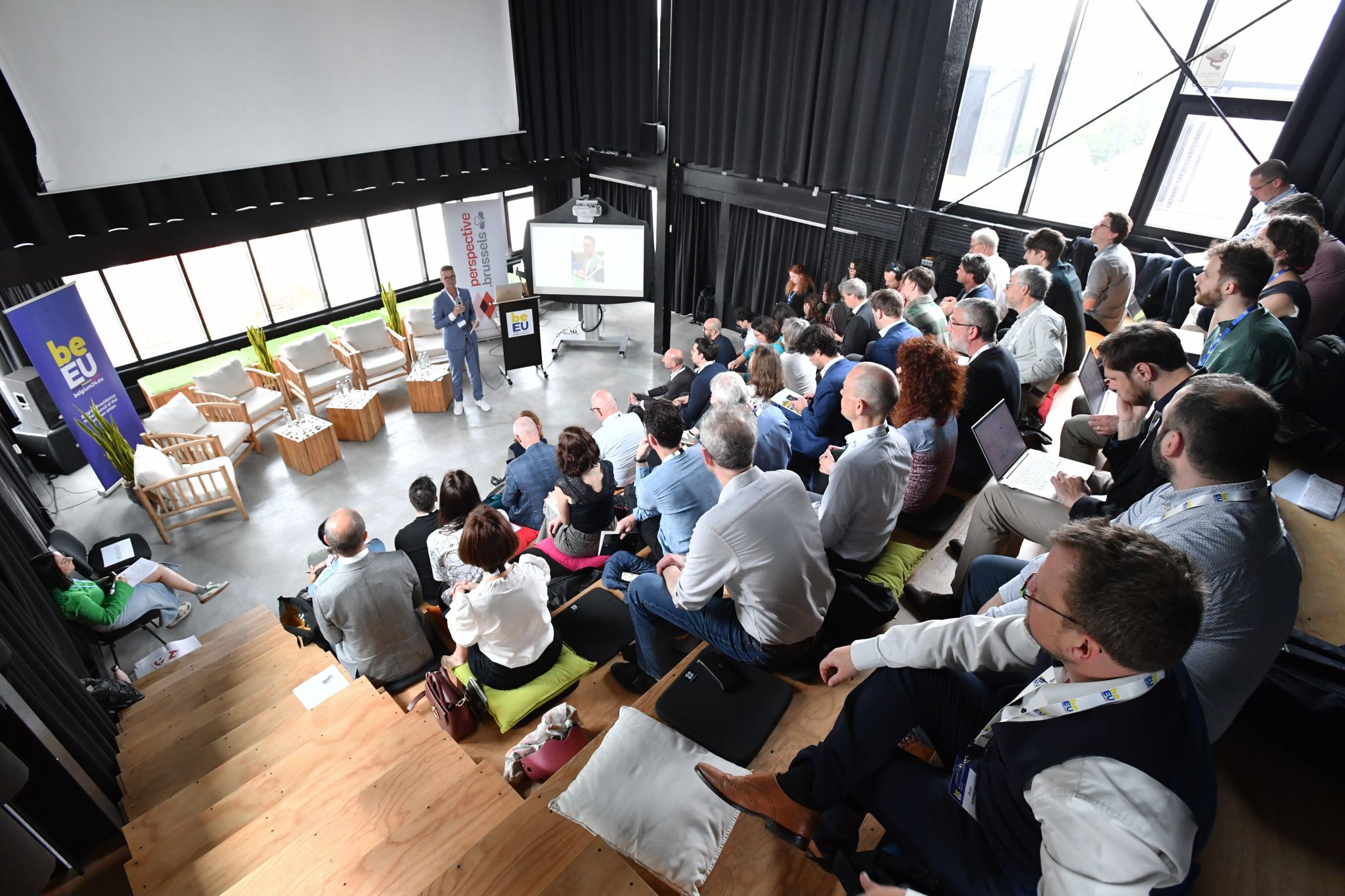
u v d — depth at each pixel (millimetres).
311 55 5871
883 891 1175
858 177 6391
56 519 5367
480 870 1587
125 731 3104
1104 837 917
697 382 5176
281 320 7805
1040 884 1000
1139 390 2236
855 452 2217
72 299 5395
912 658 1419
